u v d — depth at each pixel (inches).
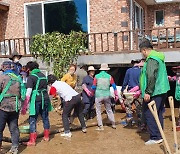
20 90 229.3
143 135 271.0
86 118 347.6
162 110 241.6
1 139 227.3
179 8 615.5
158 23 633.6
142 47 237.9
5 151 234.7
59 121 339.9
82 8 520.4
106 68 303.6
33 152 231.6
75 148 238.5
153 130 237.9
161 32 622.5
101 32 479.8
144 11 613.0
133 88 298.7
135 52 414.3
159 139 239.3
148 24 637.9
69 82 319.0
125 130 291.7
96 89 292.5
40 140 263.3
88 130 295.4
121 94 348.2
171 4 620.4
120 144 245.9
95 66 438.9
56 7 533.0
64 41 422.6
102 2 509.4
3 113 221.3
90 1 515.2
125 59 419.2
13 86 223.3
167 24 625.6
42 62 440.1
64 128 272.5
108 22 507.2
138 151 225.8
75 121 334.6
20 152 232.1
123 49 450.9
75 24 524.1
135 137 265.4
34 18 547.2
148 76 227.6
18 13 556.1
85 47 450.3
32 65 251.6
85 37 448.1
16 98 224.2
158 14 633.6
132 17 521.7
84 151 230.5
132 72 302.7
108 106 297.1
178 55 393.7
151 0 585.6
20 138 256.2
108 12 506.9
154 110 208.5
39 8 543.2
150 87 228.7
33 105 244.8
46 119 259.1
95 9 513.3
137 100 286.5
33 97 245.4
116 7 502.6
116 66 429.7
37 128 305.6
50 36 427.8
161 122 240.1
